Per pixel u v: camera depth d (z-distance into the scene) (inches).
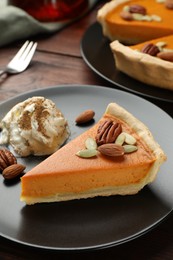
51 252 19.6
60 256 20.4
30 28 33.2
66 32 34.4
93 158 22.4
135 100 26.3
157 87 28.3
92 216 20.9
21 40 33.6
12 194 21.8
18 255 20.4
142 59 27.8
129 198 21.7
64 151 22.8
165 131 24.5
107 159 22.3
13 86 29.5
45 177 21.7
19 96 26.3
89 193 22.3
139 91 27.9
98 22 33.8
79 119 25.2
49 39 33.7
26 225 20.5
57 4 34.4
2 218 20.8
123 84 28.5
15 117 24.5
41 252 20.4
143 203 21.4
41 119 24.0
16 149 23.8
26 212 21.1
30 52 31.5
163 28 32.3
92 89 26.9
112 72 29.4
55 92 26.8
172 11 33.7
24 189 21.6
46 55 32.1
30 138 23.7
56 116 24.6
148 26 32.3
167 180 22.2
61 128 24.5
